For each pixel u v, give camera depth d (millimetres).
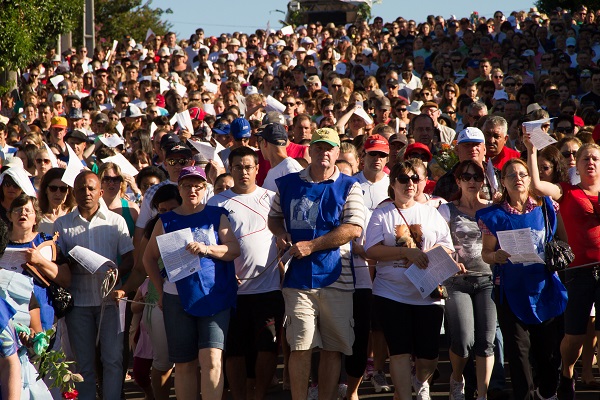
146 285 13711
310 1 64000
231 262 12258
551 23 38375
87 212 13195
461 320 12305
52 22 37906
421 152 15227
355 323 12891
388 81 26953
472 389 13211
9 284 9523
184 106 27312
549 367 12109
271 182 14172
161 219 12289
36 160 17125
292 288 11984
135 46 44812
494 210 12305
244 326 12891
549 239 12188
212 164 16516
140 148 21375
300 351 11984
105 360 12820
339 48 42188
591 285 12898
